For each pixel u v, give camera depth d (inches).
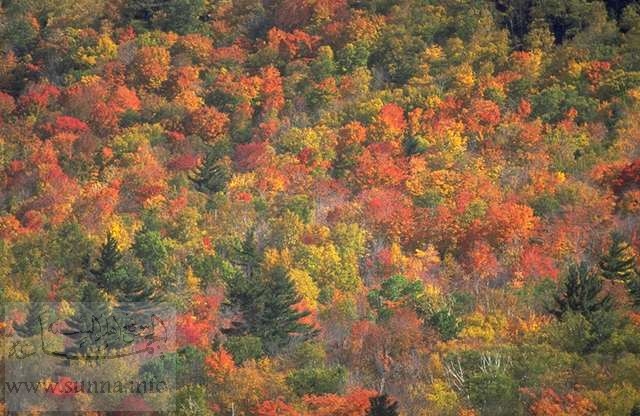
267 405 7534.5
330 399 7593.5
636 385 7623.0
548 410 7278.5
